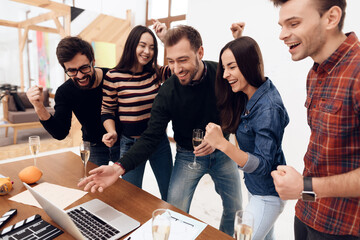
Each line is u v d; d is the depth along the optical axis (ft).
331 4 2.52
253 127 3.96
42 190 4.13
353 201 2.98
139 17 18.99
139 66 5.89
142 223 3.33
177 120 5.46
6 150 12.60
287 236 7.32
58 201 3.80
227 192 5.75
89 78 5.67
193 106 5.26
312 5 2.55
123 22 17.21
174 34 4.41
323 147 3.05
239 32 5.43
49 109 15.80
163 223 2.66
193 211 8.42
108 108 6.14
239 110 4.46
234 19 12.05
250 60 3.83
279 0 2.73
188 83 4.99
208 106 5.32
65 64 5.32
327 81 2.96
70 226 2.75
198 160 5.53
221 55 4.21
